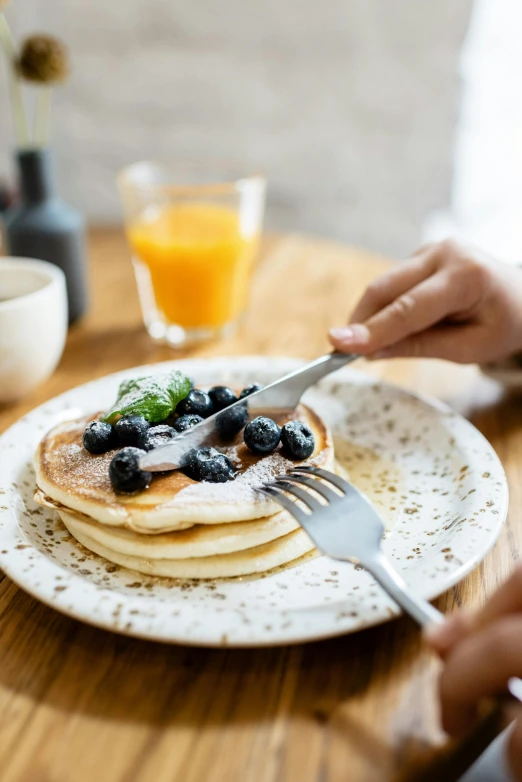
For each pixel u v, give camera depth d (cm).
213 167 72
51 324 56
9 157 119
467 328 53
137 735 33
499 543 42
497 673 30
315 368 48
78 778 32
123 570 40
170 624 34
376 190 114
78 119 115
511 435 51
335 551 36
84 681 35
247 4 105
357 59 106
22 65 65
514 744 31
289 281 75
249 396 45
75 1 107
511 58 105
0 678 35
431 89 107
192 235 64
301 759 32
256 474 42
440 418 49
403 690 35
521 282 54
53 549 42
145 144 116
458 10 101
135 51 110
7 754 33
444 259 53
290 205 117
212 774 32
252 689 35
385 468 48
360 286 74
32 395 58
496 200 116
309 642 37
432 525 42
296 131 112
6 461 46
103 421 44
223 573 40
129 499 40
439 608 38
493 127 111
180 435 42
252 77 109
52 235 65
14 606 39
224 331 67
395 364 61
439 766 32
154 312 67
